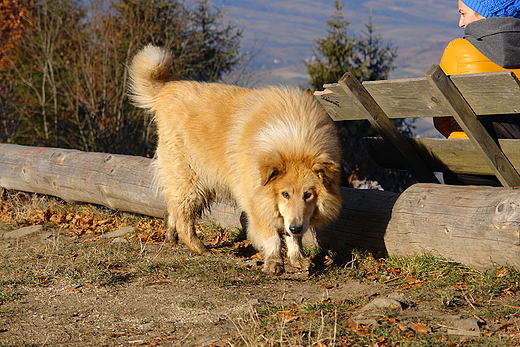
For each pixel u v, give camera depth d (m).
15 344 2.98
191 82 5.81
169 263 4.95
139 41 16.77
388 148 5.38
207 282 4.33
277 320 3.23
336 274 4.48
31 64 18.34
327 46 19.31
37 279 4.39
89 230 6.77
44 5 17.45
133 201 6.92
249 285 4.25
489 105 3.88
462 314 3.10
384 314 3.16
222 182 5.38
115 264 4.93
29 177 8.22
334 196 4.64
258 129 4.72
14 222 7.47
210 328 3.20
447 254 4.16
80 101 17.17
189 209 5.66
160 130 5.83
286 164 4.52
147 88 6.02
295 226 4.38
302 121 4.63
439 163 4.91
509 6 4.57
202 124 5.38
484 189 4.14
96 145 16.48
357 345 2.74
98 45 16.86
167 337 3.07
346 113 5.11
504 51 4.37
